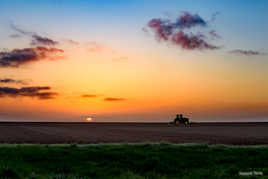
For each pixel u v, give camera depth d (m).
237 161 17.62
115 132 63.69
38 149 19.19
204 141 35.28
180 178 14.38
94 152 18.72
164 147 20.69
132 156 18.06
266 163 17.08
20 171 14.38
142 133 59.38
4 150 18.58
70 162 16.64
